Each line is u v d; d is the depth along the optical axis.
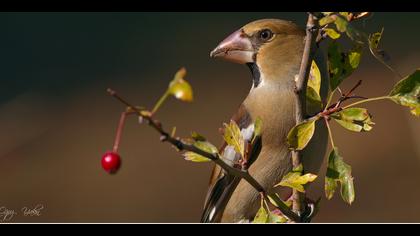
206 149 4.66
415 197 12.69
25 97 17.11
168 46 18.91
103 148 15.05
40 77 18.12
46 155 15.00
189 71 17.56
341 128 14.73
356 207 12.52
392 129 14.45
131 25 20.03
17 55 19.14
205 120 15.48
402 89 4.92
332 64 5.14
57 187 13.86
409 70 16.16
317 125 6.62
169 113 15.91
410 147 13.96
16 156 14.97
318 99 5.15
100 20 20.22
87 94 17.23
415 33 17.77
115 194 13.60
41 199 13.52
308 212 5.79
